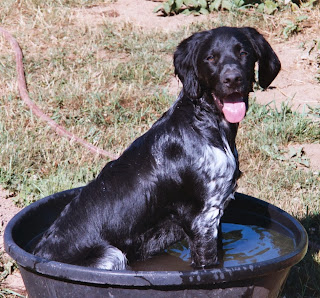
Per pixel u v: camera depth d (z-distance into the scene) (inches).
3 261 95.0
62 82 140.3
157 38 163.9
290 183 110.4
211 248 84.0
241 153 118.0
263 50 85.1
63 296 77.1
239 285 75.9
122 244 83.4
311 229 100.7
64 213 85.0
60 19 176.1
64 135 121.4
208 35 83.7
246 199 93.0
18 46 155.3
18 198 105.4
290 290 90.7
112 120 126.8
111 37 165.3
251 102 131.6
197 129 83.0
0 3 186.2
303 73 146.4
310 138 123.6
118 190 83.0
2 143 117.3
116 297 75.3
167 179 83.0
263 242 89.7
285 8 178.2
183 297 75.2
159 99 132.3
